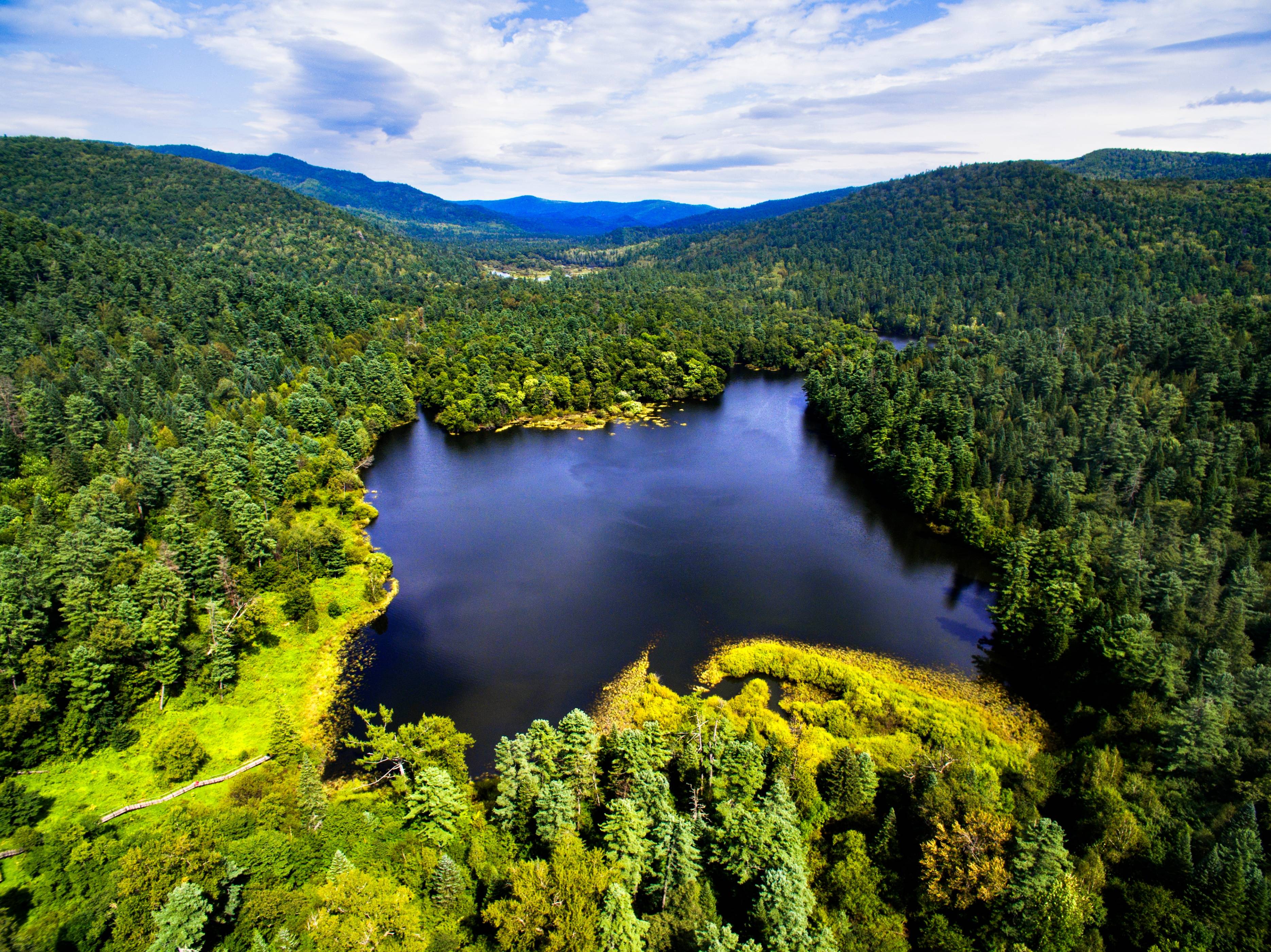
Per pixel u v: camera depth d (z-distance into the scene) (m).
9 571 93.94
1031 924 55.75
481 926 59.62
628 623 118.19
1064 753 87.12
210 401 191.12
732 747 73.81
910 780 75.19
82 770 83.75
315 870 63.59
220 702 97.50
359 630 116.69
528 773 70.75
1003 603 111.12
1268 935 54.53
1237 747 74.50
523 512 165.62
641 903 63.22
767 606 123.19
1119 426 147.12
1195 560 106.00
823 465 196.00
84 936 54.75
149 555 117.94
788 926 54.25
